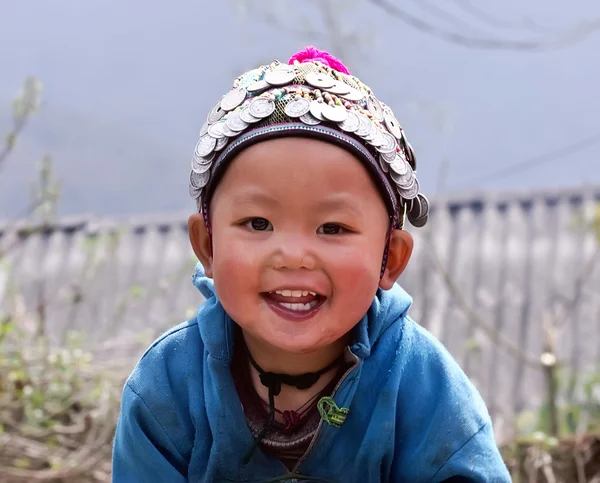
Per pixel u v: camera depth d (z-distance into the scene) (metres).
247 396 1.96
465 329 6.90
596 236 6.23
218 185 1.79
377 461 1.94
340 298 1.74
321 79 1.82
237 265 1.73
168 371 1.99
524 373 6.48
